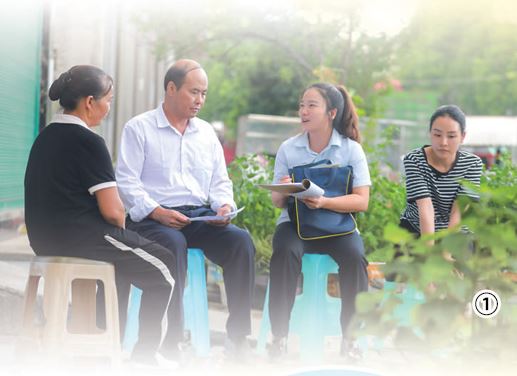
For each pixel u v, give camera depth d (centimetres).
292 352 620
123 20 1477
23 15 880
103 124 1236
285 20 1530
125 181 567
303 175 585
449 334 211
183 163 589
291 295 564
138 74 1725
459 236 218
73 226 477
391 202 834
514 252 221
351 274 562
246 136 1803
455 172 591
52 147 482
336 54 1539
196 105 584
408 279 218
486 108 3562
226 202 593
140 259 490
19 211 907
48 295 443
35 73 943
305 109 596
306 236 564
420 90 3631
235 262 563
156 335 503
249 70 2333
